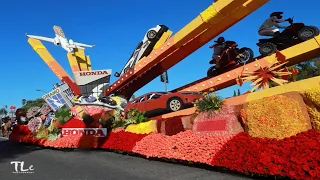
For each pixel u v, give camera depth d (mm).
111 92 23297
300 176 5285
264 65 12680
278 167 5750
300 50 11961
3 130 42000
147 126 12352
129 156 12039
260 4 13219
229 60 15148
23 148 18719
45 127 19406
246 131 7789
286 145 6055
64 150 15992
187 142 9008
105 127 15719
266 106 7090
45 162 11578
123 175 8141
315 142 5660
